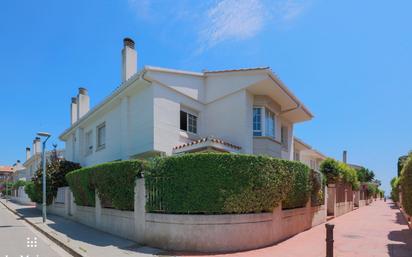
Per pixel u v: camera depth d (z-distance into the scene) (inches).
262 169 396.8
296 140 992.9
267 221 407.8
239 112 605.6
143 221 409.1
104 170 491.5
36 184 900.6
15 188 1959.9
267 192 400.5
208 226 367.6
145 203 407.2
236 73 610.5
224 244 367.2
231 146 557.9
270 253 360.5
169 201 383.9
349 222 681.0
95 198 549.6
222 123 625.9
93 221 560.4
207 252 362.0
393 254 362.9
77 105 995.3
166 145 570.3
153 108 561.0
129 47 705.0
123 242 419.8
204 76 650.2
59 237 468.4
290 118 831.1
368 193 1622.8
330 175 809.5
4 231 585.6
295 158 1136.2
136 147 601.0
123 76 699.4
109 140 723.4
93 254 356.5
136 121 612.1
